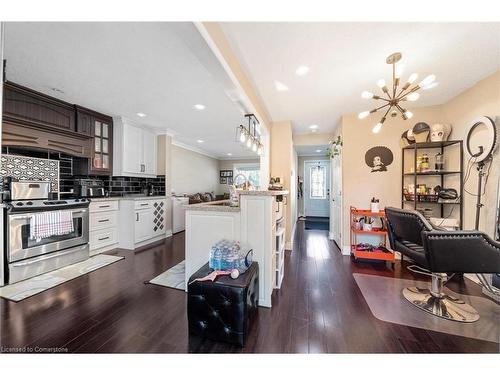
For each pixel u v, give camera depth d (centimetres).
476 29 165
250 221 203
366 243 343
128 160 386
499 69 223
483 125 241
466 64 214
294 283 244
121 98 290
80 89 265
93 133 345
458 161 283
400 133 333
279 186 323
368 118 348
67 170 332
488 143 234
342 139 360
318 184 740
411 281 249
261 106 321
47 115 286
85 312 183
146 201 397
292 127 442
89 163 342
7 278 228
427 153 321
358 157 351
